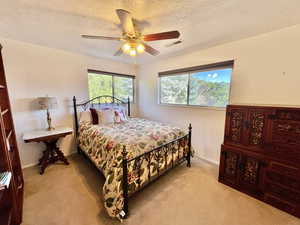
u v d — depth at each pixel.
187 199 1.76
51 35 2.07
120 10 1.23
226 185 2.03
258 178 1.72
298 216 1.48
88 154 2.37
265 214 1.53
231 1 1.31
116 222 1.43
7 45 2.20
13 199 1.34
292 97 1.83
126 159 1.45
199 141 2.91
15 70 2.30
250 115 1.75
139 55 3.08
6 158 1.28
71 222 1.43
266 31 1.92
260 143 1.69
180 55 3.03
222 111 2.52
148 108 3.98
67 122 2.96
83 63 3.06
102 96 3.47
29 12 1.48
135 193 1.69
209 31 1.93
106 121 2.85
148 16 1.56
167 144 2.03
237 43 2.22
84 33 1.99
